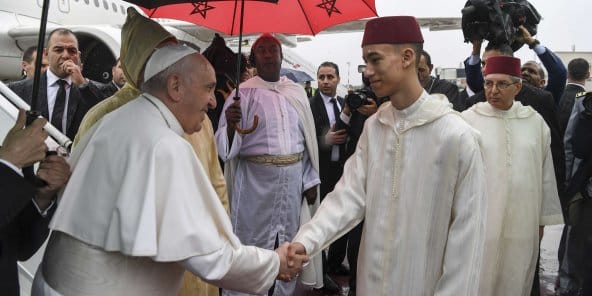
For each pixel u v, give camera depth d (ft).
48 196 5.24
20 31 29.68
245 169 11.63
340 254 15.57
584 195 11.57
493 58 9.71
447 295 6.02
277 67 11.85
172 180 4.77
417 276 6.27
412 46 6.21
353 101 12.75
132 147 4.81
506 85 9.53
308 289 14.29
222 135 10.94
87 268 4.77
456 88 13.25
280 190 11.49
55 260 5.01
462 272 5.99
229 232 5.13
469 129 6.16
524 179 9.57
